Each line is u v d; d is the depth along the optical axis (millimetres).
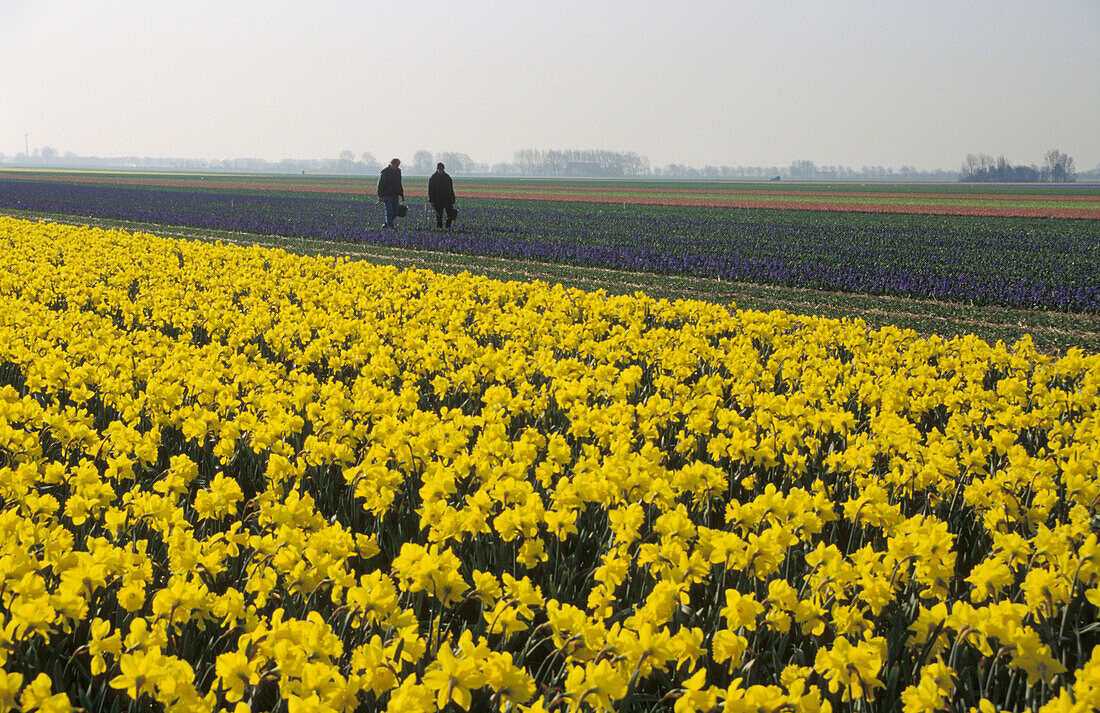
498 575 4895
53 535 4180
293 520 4441
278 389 7793
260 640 3232
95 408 7777
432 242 27672
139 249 20922
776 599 3684
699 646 3396
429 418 6113
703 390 8211
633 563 4664
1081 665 4004
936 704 3115
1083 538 4762
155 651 3061
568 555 5207
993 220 57500
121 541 4891
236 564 4844
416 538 5332
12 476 4949
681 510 4297
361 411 6793
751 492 6160
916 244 35406
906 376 9914
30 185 79062
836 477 6391
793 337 11906
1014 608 3428
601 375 8484
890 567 4031
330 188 102625
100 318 11562
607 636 3336
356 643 3840
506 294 15250
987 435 7785
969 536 5703
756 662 3969
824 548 4152
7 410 6004
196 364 8172
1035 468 5633
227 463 6367
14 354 8547
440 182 33156
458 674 2908
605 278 21219
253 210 47969
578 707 2986
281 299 14703
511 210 56250
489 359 8461
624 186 139250
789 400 7207
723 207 70812
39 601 3355
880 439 6387
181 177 144375
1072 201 91562
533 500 4496
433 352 9008
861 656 3279
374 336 9961
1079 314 17844
